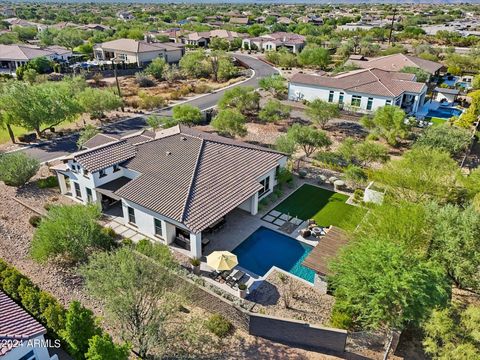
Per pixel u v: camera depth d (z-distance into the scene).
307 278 25.08
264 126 52.59
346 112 56.97
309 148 43.03
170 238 27.50
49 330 19.97
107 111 58.22
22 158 35.81
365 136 48.81
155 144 34.12
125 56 96.94
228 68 85.44
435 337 16.88
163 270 20.45
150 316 19.12
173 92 69.94
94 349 15.47
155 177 29.89
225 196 28.20
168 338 19.62
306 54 93.38
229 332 20.98
